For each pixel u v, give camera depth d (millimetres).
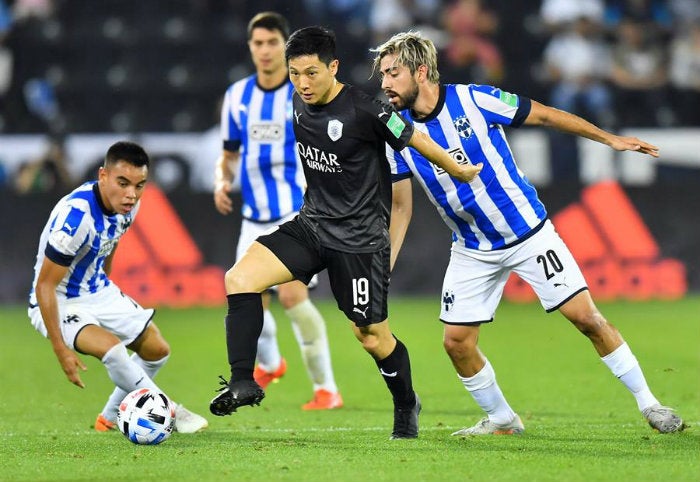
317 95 20562
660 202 57344
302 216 21719
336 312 52875
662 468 18641
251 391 20219
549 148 58625
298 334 29703
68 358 22203
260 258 21266
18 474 18766
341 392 32594
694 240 57469
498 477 17984
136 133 61938
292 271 21391
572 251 56562
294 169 32031
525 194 22750
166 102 66500
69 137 58844
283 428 25422
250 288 20969
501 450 20719
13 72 66688
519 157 58594
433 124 22250
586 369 35500
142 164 22922
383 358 21969
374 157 21125
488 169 22391
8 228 55938
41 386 33344
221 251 55438
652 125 66438
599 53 67500
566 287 22578
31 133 63875
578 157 58688
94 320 23766
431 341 42438
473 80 66062
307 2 68625
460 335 23078
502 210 22562
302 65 20297
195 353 40344
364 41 67438
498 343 42031
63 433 24141
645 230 57219
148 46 68188
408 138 20500
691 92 67562
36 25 67875
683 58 68375
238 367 20500
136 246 54656
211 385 33719
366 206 21266
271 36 31156
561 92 65938
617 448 20766
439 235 56844
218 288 55250
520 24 69438
